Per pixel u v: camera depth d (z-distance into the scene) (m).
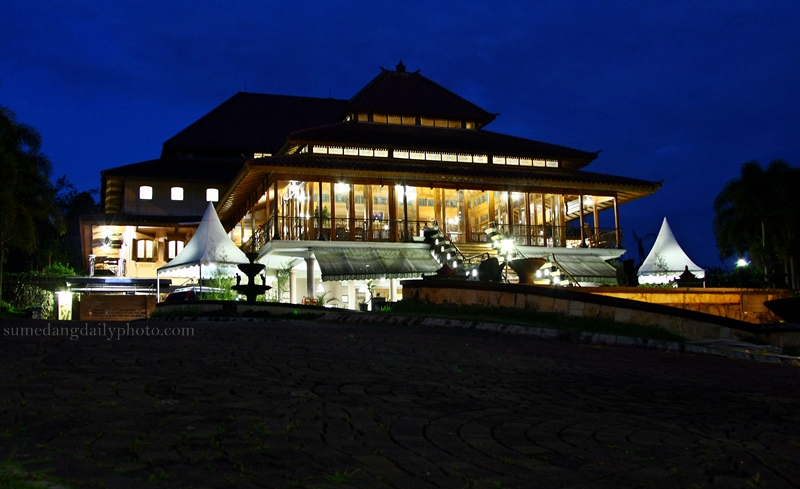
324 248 32.47
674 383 10.09
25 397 6.71
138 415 6.19
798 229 38.84
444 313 19.22
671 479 5.23
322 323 17.69
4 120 33.66
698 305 23.61
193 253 29.20
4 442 5.17
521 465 5.36
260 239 34.88
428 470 5.09
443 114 41.00
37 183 36.00
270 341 12.18
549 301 18.17
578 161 39.94
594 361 11.92
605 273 35.22
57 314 34.12
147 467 4.77
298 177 32.59
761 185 36.88
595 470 5.35
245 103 59.47
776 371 12.53
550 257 31.00
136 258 47.50
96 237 47.12
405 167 33.53
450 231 38.97
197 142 54.19
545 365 11.02
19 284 38.00
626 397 8.61
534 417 7.04
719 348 14.76
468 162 37.72
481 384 8.85
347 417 6.52
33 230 34.06
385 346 12.10
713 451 6.09
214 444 5.40
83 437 5.40
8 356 9.22
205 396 7.10
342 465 5.07
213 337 12.53
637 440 6.34
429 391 8.08
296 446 5.47
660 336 16.22
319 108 60.97
